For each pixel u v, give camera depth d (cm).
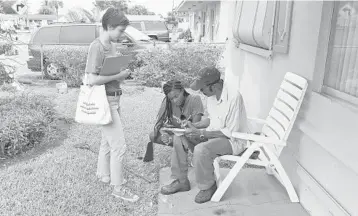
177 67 1027
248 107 621
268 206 353
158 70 1020
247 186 394
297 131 369
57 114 661
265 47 504
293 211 344
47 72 1077
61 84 924
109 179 404
